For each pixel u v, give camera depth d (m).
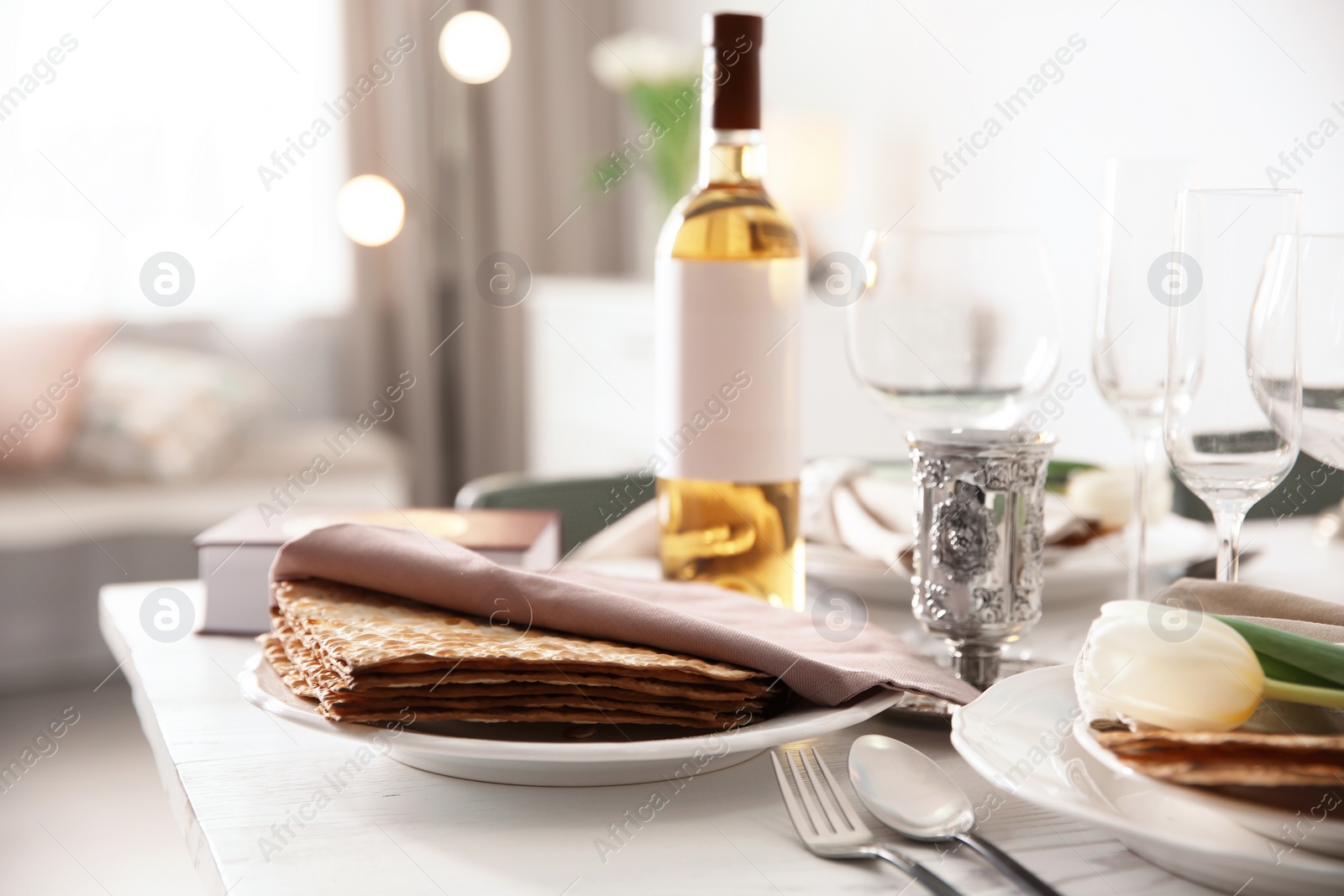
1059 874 0.44
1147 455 0.74
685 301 0.75
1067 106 2.07
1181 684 0.43
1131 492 0.90
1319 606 0.51
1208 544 0.90
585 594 0.58
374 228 3.41
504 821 0.50
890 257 0.78
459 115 3.61
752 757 0.58
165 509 2.59
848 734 0.60
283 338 3.47
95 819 1.98
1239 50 1.72
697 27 3.22
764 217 0.75
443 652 0.51
